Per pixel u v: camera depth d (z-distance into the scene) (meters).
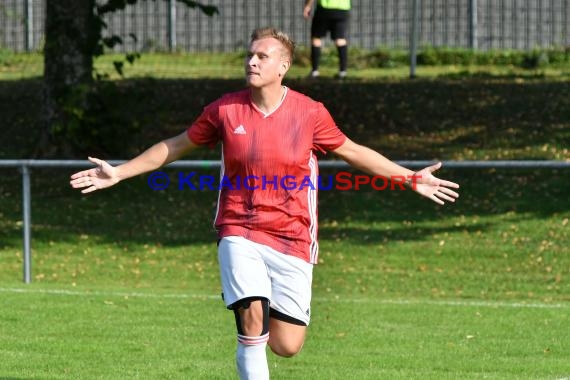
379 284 40.25
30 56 80.56
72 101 53.28
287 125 19.00
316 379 23.53
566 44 77.06
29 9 81.88
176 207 51.78
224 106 19.20
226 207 19.25
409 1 77.94
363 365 25.16
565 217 48.19
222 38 81.00
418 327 30.19
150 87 60.53
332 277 41.28
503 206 49.88
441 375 23.97
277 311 19.36
